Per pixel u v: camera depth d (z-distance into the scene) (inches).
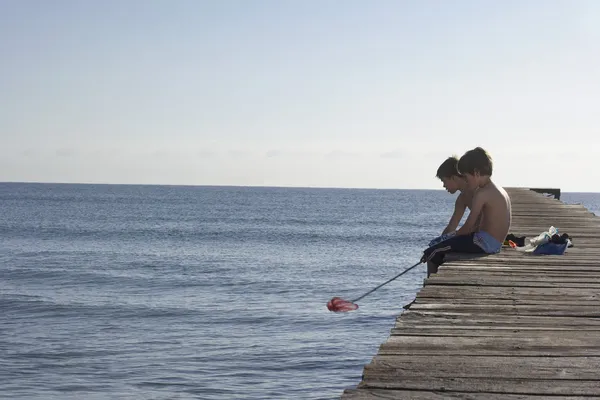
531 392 127.3
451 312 198.8
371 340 683.4
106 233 2282.2
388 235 2340.1
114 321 794.8
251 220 3203.7
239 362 597.6
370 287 1077.1
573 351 155.8
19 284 1112.8
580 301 216.7
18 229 2401.6
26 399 491.2
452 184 350.0
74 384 530.3
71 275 1228.5
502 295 225.9
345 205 5718.5
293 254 1656.0
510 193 919.0
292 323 775.7
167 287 1086.4
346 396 123.3
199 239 2086.6
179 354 627.8
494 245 323.6
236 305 907.4
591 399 123.8
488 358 148.9
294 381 538.9
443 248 324.5
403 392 126.2
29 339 692.7
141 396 500.7
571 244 360.2
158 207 4589.1
